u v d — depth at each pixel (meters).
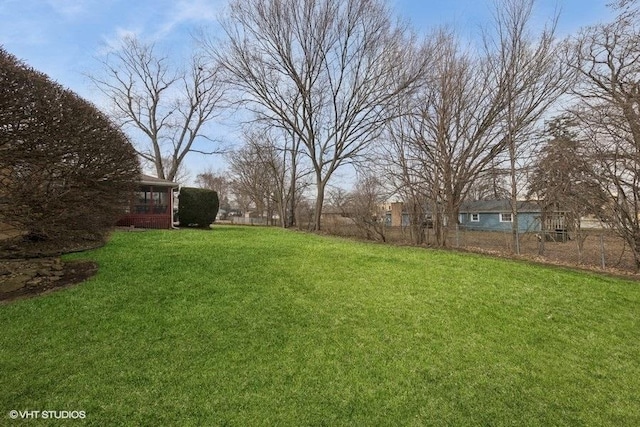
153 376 2.90
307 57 19.25
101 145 5.65
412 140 15.18
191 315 4.12
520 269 7.38
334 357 3.39
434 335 3.99
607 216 8.52
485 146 15.87
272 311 4.38
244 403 2.63
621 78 9.46
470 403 2.79
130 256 6.82
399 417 2.59
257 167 34.78
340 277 6.09
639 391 3.08
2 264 5.62
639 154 7.93
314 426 2.44
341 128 20.06
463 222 30.28
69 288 4.82
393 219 15.45
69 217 5.53
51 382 2.74
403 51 17.53
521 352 3.69
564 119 10.12
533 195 11.70
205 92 27.45
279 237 12.38
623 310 5.11
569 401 2.89
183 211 18.98
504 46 14.66
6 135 4.50
